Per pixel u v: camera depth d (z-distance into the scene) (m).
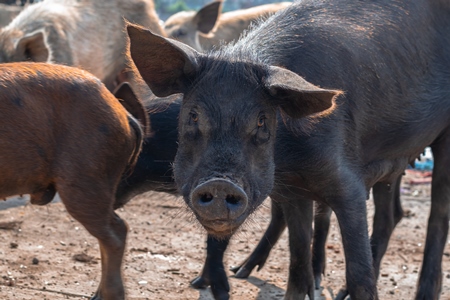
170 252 13.48
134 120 9.84
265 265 13.28
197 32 24.89
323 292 12.19
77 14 18.45
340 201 9.62
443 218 11.55
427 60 11.14
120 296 9.47
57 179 9.18
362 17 10.63
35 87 9.05
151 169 11.01
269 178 8.59
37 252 12.94
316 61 9.76
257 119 8.45
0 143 8.80
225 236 8.38
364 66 10.18
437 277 11.40
